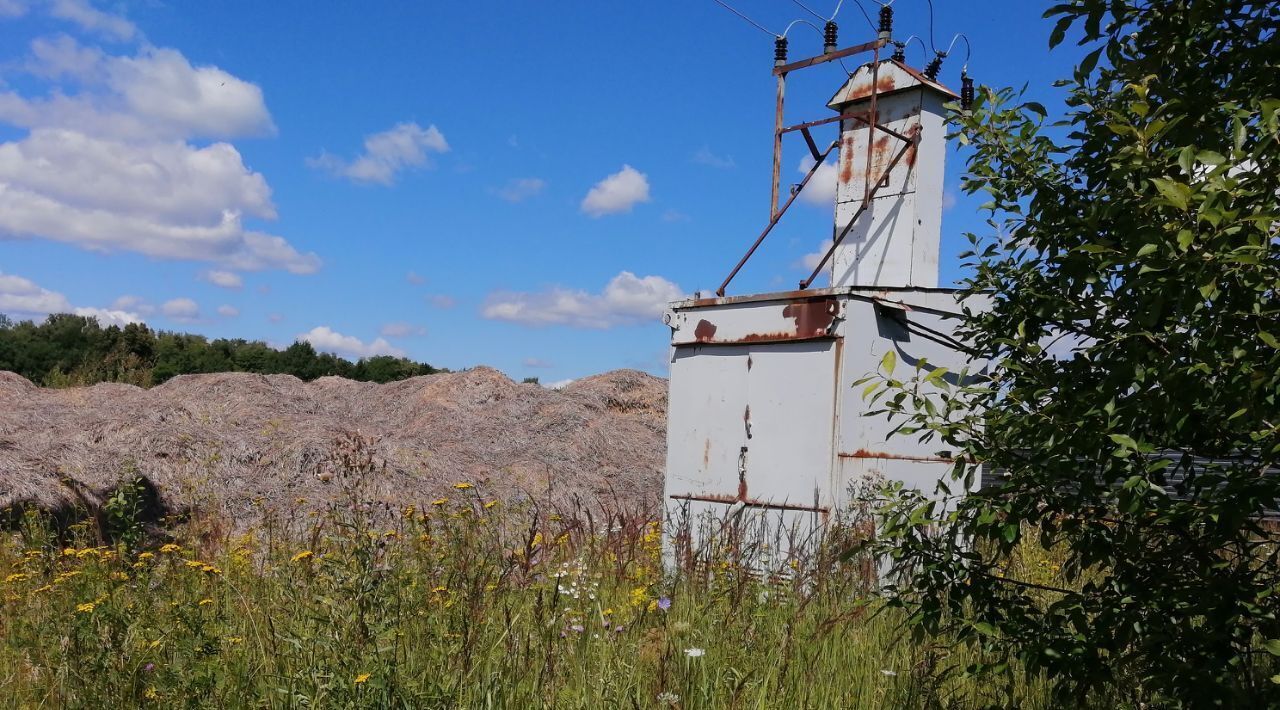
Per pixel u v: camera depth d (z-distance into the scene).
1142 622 2.45
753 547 5.88
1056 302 2.72
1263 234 2.11
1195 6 2.34
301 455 10.71
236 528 8.62
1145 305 2.26
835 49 8.31
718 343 7.37
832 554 5.48
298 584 3.78
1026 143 2.92
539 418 14.91
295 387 16.80
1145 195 2.38
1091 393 2.44
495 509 5.64
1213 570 2.40
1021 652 2.67
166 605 3.79
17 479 8.97
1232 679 2.25
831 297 6.68
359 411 16.19
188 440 10.80
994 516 2.57
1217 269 2.05
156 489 9.61
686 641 3.70
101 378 25.92
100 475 9.67
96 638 3.43
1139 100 2.47
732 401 7.24
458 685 3.07
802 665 3.72
